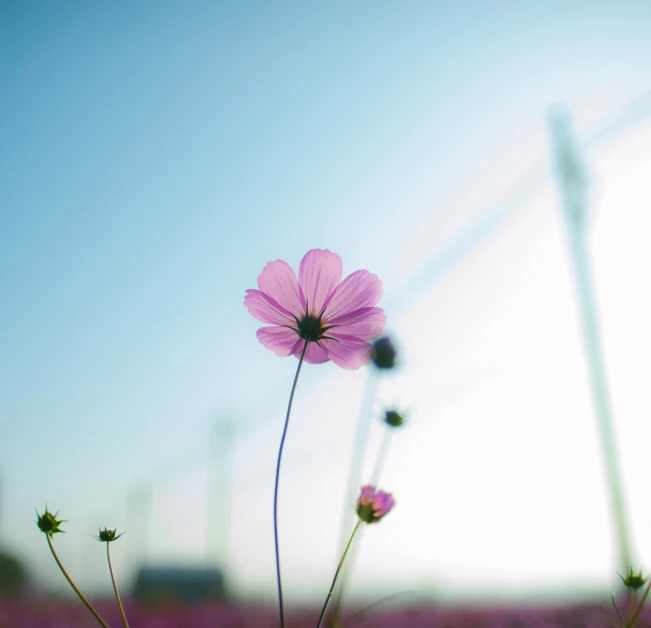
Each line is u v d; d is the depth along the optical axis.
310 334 0.45
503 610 2.16
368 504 0.42
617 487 2.03
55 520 0.39
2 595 2.66
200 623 2.15
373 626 1.87
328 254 0.46
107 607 2.58
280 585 0.34
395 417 0.52
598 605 1.45
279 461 0.35
